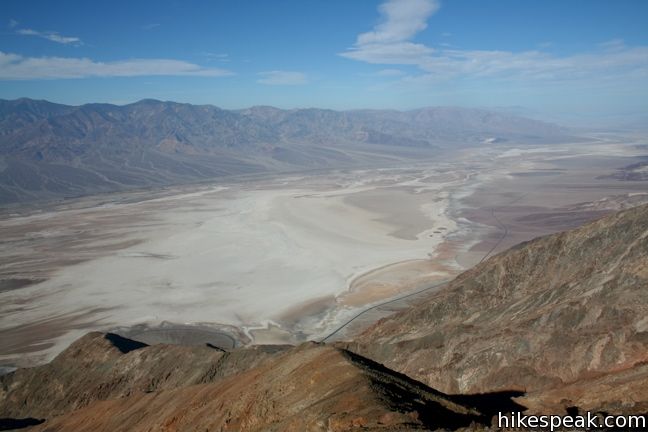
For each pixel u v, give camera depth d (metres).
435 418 20.17
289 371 26.52
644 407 21.33
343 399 21.64
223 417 26.09
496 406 29.78
